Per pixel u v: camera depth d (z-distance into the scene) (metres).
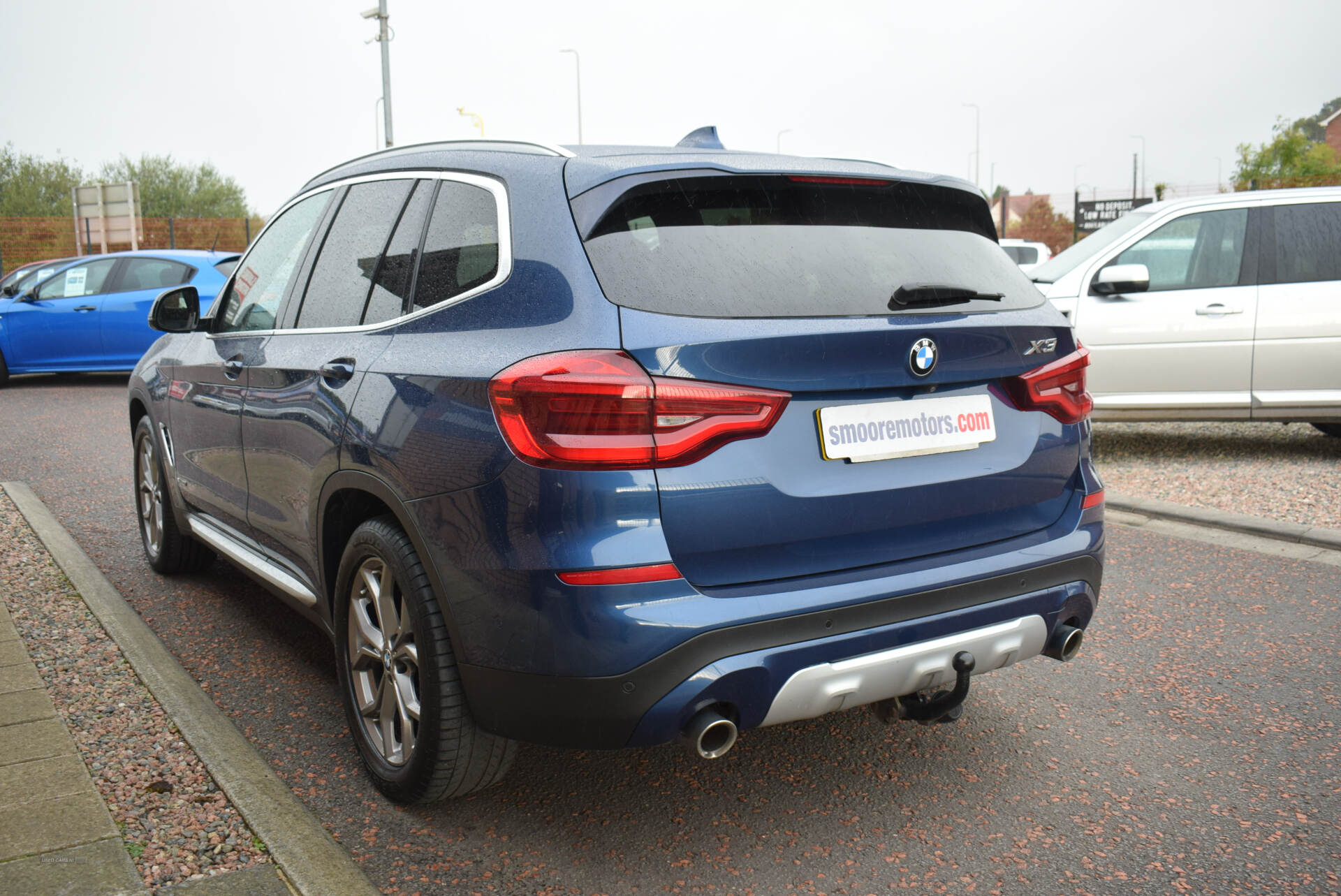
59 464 7.76
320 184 3.64
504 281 2.45
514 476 2.20
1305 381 7.00
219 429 3.79
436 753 2.51
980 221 2.99
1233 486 6.61
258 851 2.42
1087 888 2.41
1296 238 7.07
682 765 3.03
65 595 4.37
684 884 2.42
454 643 2.40
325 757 3.06
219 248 31.58
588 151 2.65
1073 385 2.80
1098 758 3.07
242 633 4.12
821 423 2.34
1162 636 4.09
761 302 2.32
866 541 2.42
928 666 2.45
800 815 2.74
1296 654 3.87
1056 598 2.65
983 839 2.62
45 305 13.07
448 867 2.48
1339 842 2.60
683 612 2.16
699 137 3.03
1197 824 2.69
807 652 2.27
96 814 2.55
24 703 3.24
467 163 2.83
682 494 2.18
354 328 2.96
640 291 2.25
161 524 4.73
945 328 2.49
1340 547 5.26
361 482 2.68
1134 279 6.98
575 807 2.78
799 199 2.59
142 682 3.41
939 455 2.53
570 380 2.13
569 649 2.16
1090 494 2.83
